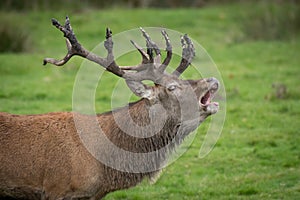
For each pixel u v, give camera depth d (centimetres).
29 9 7462
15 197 2498
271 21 6938
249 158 3681
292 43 6594
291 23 6888
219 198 3152
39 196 2491
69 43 2614
